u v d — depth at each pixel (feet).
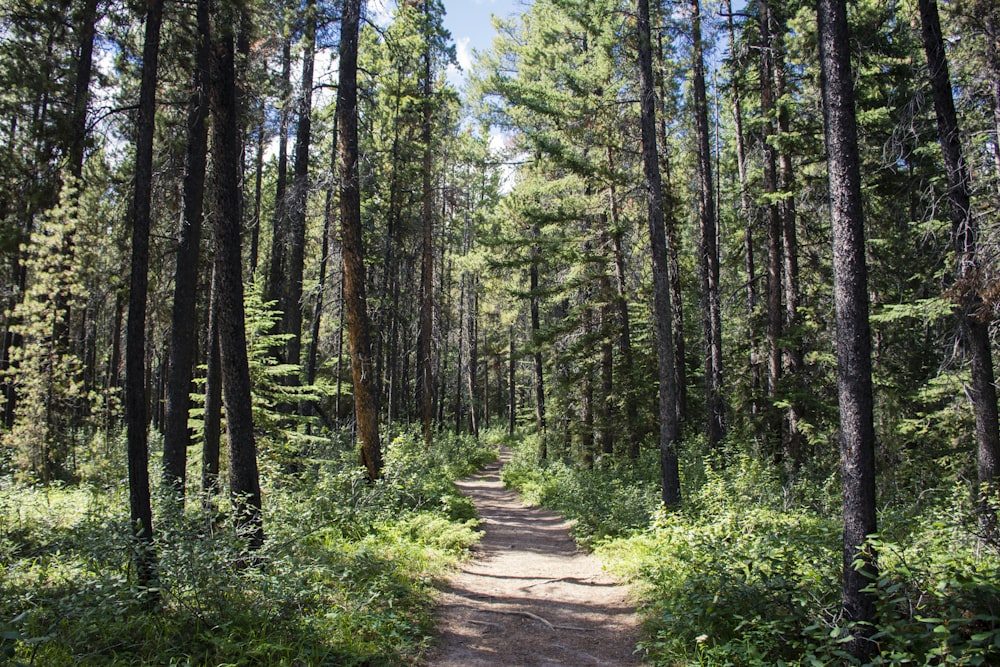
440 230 108.37
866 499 17.25
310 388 51.03
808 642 18.17
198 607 19.61
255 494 27.84
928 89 33.24
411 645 20.98
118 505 32.53
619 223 56.49
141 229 21.89
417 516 39.96
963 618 15.19
